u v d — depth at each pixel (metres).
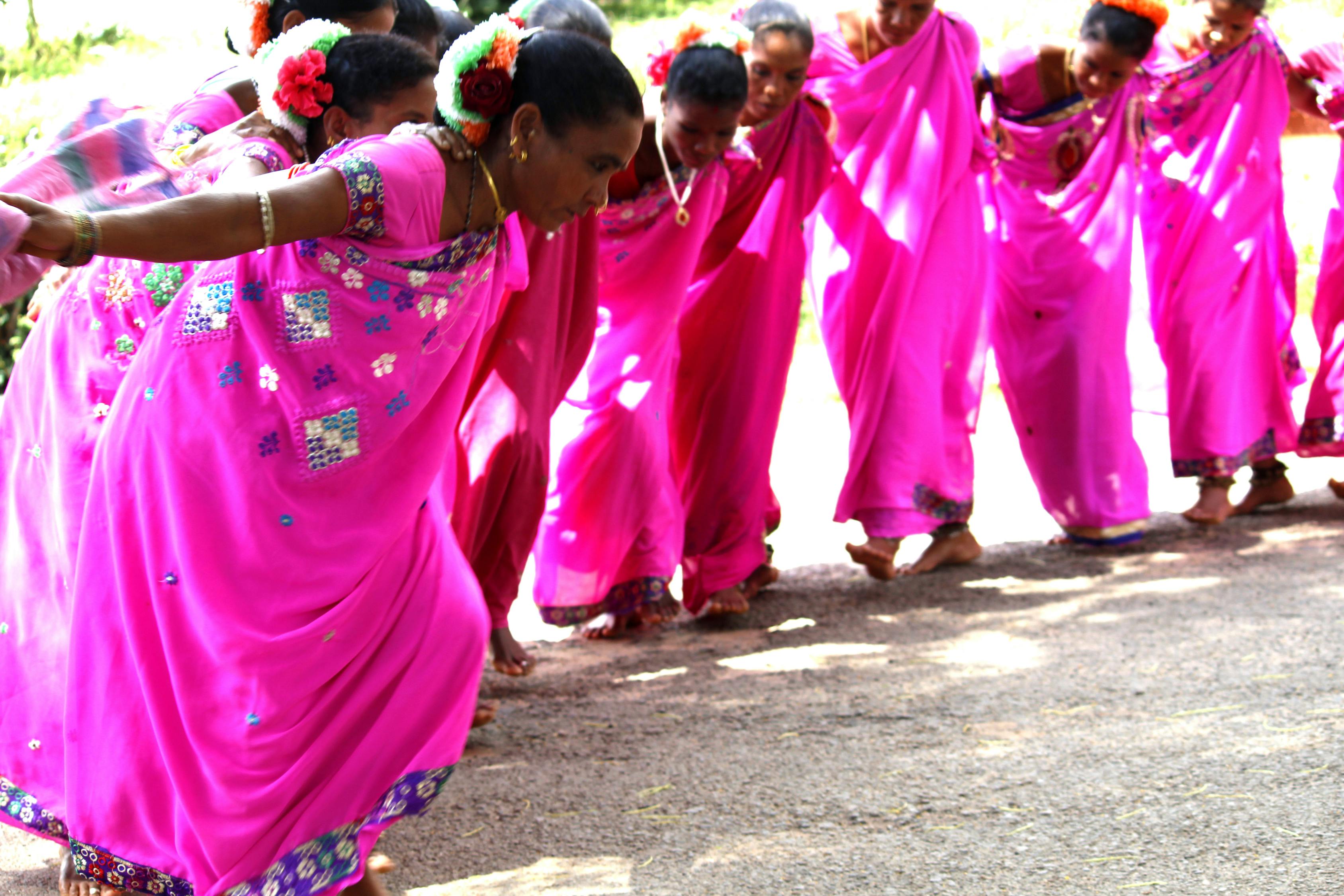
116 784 2.83
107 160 2.81
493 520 4.52
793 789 3.79
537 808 3.74
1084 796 3.60
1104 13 5.89
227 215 2.43
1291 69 6.68
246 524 2.72
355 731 2.84
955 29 5.93
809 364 10.34
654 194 4.99
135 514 2.79
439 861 3.42
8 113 8.32
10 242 2.19
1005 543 6.68
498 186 2.81
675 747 4.18
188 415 2.74
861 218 5.88
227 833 2.75
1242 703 4.27
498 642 4.61
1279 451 6.84
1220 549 6.30
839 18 5.94
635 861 3.37
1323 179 11.16
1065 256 6.27
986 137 6.31
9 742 3.13
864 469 5.88
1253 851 3.21
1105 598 5.64
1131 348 6.87
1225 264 6.50
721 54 4.71
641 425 5.05
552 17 4.70
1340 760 3.72
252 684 2.73
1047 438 6.41
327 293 2.71
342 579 2.77
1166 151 6.60
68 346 3.16
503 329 4.43
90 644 2.83
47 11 10.03
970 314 6.03
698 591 5.57
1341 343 6.74
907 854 3.31
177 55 9.70
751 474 5.48
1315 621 5.11
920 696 4.56
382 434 2.80
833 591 6.00
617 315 5.11
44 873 3.44
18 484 3.20
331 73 3.01
